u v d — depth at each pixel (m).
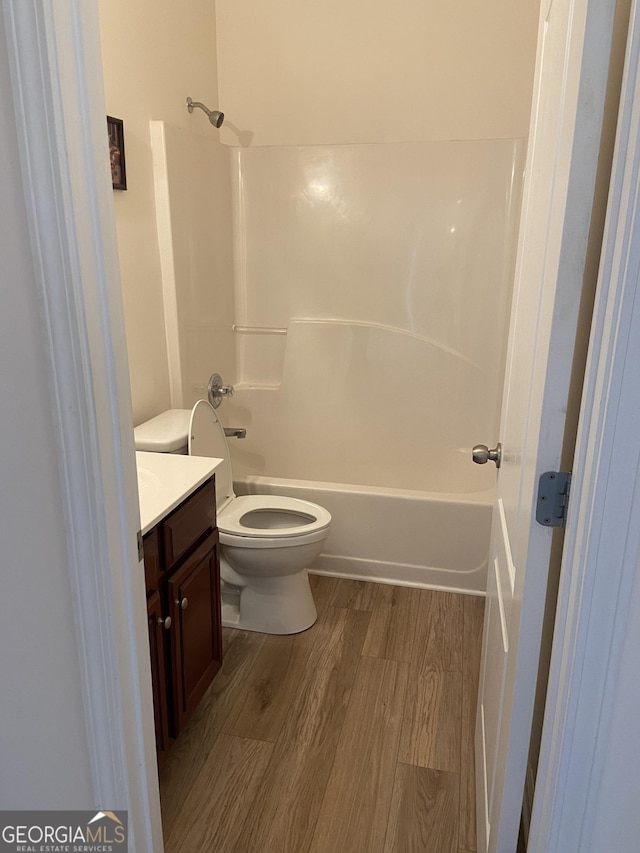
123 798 1.13
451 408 3.14
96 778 1.11
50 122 0.82
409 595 2.65
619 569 0.83
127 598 1.08
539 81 1.27
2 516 1.02
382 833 1.58
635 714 0.89
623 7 0.79
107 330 0.96
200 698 1.86
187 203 2.62
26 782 1.17
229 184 3.10
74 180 0.86
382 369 3.17
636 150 0.70
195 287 2.74
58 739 1.12
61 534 1.00
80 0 0.83
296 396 3.28
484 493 2.67
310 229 3.12
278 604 2.37
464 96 2.86
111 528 1.01
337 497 2.70
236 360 3.35
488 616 1.63
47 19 0.79
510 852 1.15
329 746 1.85
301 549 2.24
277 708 2.00
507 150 2.82
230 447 3.36
